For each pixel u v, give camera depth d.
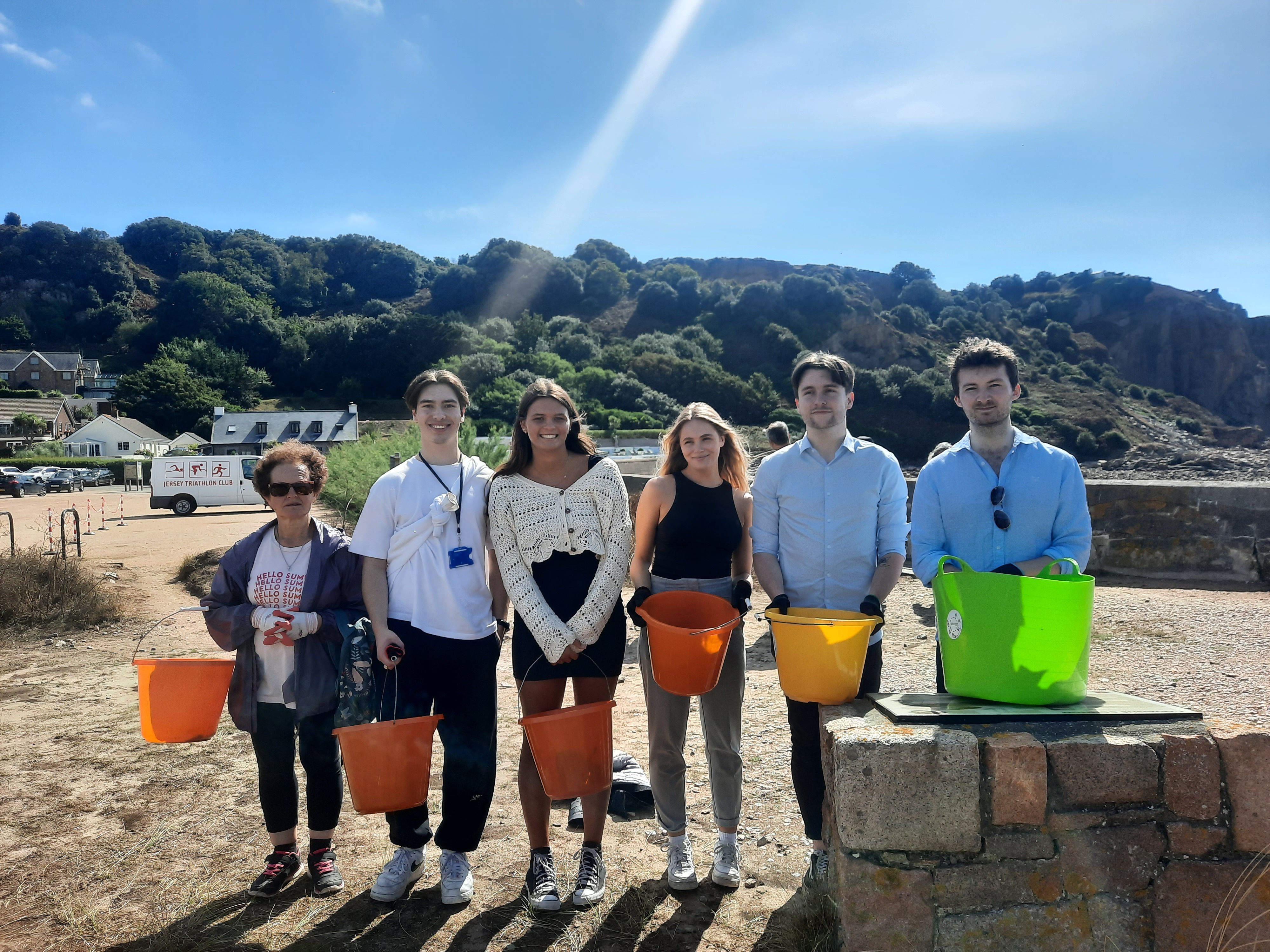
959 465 2.53
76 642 6.86
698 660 2.37
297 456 2.74
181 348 98.25
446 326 99.69
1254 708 4.03
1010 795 1.84
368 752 2.33
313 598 2.70
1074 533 2.40
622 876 2.77
